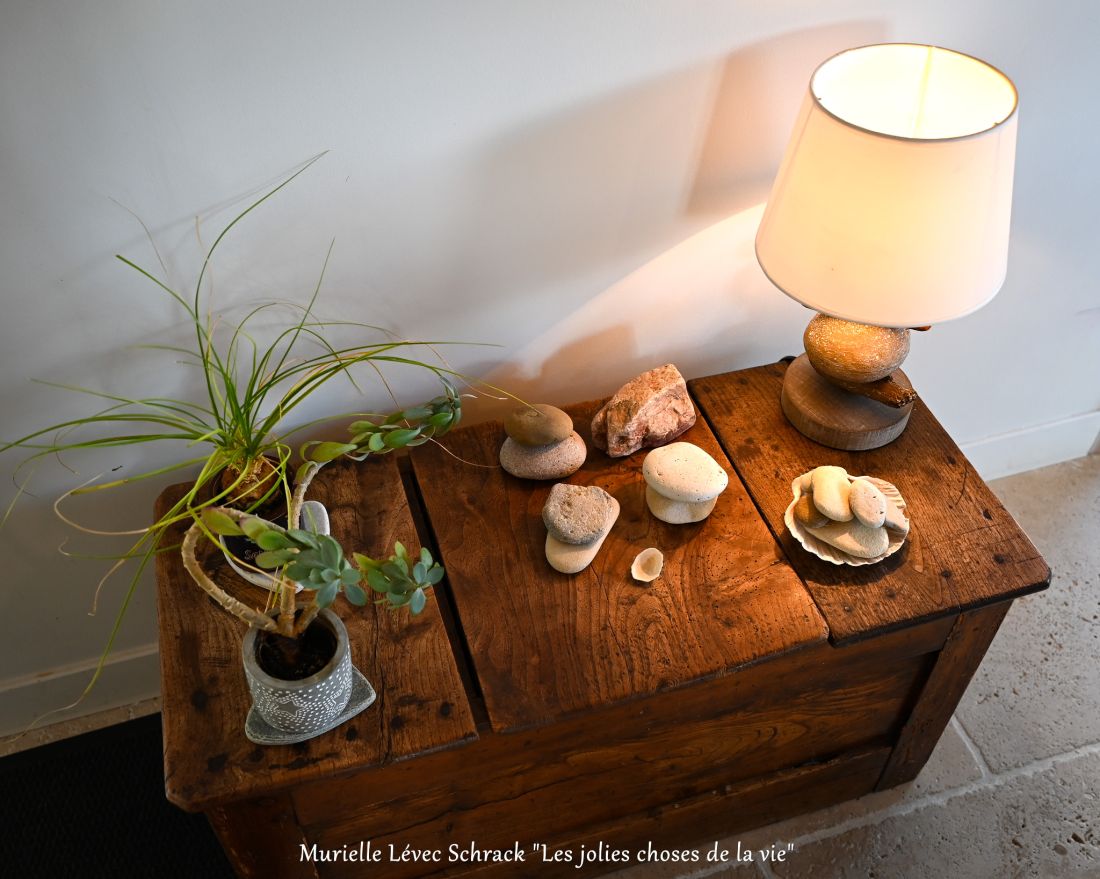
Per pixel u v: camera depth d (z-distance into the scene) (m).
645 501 1.41
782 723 1.46
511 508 1.40
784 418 1.52
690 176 1.38
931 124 1.31
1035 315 1.84
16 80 1.04
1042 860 1.66
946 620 1.35
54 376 1.31
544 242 1.39
